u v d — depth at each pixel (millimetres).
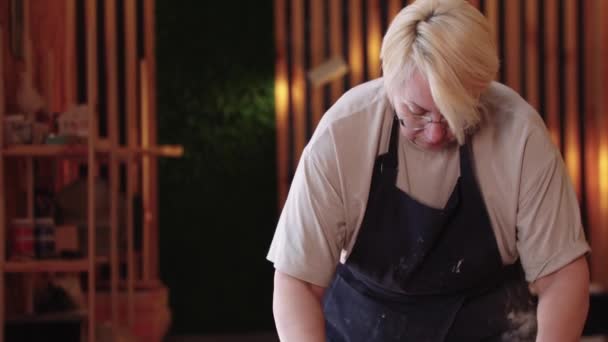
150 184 7102
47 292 4977
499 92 2240
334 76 7547
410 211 2252
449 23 1905
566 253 2139
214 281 7656
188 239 7633
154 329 6176
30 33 5379
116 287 5051
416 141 2092
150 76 7117
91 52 4629
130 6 6574
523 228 2188
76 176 6164
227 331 7664
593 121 7809
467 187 2209
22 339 4527
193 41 7617
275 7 7660
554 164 2143
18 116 4555
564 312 2133
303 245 2180
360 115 2211
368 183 2205
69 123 4648
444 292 2430
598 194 7789
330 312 2605
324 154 2178
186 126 7613
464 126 2027
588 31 7797
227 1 7645
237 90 7652
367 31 7676
